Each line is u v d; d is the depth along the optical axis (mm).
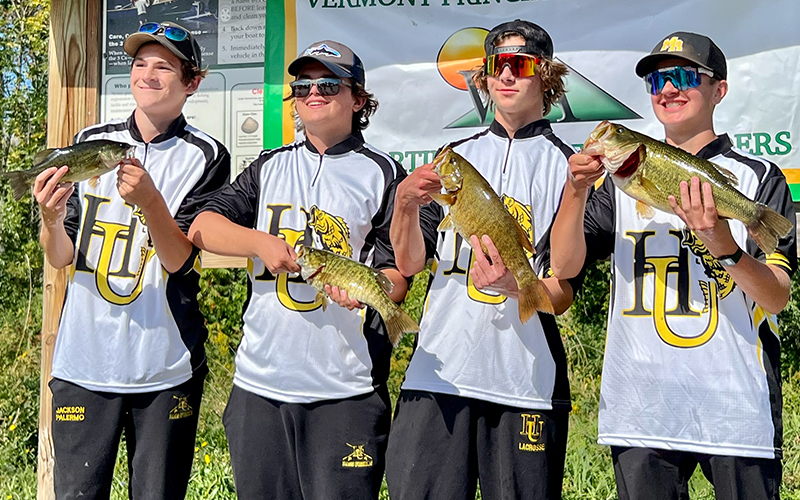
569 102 4746
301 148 3695
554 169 3432
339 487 3344
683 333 3164
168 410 3588
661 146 2912
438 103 4859
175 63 3762
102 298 3639
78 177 3387
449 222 3203
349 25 4934
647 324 3221
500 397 3248
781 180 3275
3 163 9266
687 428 3117
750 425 3057
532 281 3049
